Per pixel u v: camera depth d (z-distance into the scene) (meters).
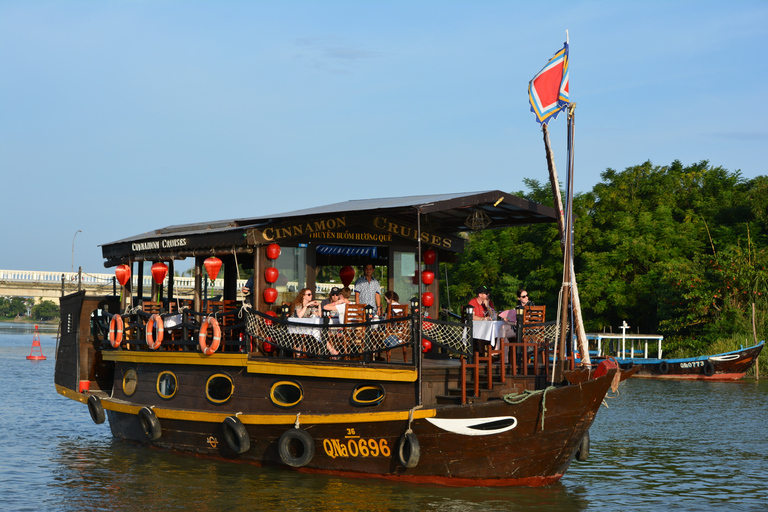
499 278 54.22
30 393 27.92
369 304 14.09
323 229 13.89
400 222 14.53
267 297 13.45
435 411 11.42
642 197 53.53
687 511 11.66
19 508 11.56
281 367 12.76
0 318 197.25
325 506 11.24
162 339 14.99
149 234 18.25
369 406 12.20
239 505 11.41
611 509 11.59
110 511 11.34
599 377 11.15
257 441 13.30
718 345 38.94
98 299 17.72
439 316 16.42
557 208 13.27
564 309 12.01
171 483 12.86
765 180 48.44
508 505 11.40
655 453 16.69
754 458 16.12
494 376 12.55
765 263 41.00
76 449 16.36
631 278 48.56
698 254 45.69
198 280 15.27
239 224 14.96
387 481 12.36
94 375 17.61
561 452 11.67
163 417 14.62
